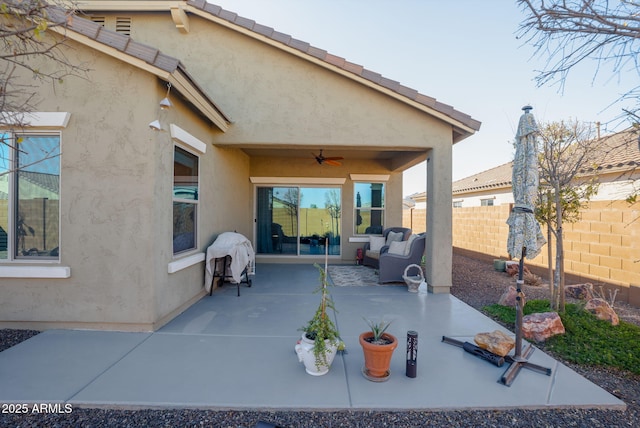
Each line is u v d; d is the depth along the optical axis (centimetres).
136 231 443
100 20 659
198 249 607
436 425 268
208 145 639
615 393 324
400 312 555
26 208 451
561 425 269
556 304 538
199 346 407
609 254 679
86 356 375
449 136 669
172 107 491
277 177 1041
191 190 579
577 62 308
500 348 370
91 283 446
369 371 333
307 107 656
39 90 440
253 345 412
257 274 874
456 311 562
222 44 657
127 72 441
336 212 1073
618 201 660
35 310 447
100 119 441
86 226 444
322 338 325
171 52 659
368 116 659
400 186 1071
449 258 680
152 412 279
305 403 288
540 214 562
